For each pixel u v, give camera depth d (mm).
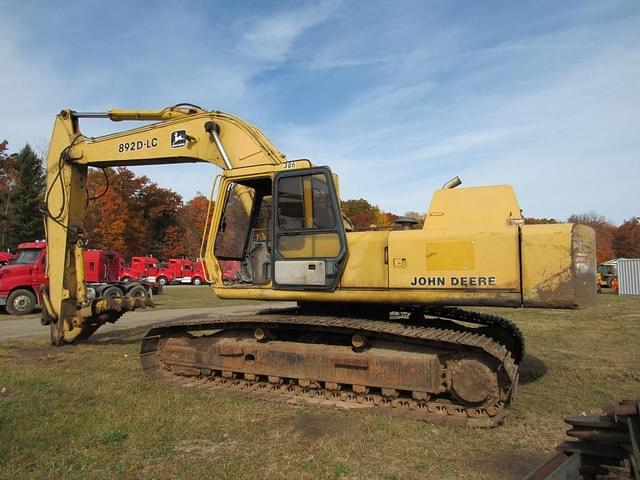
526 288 5664
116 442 4875
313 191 6801
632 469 3764
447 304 6098
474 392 5602
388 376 6043
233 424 5438
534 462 4477
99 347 10289
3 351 9758
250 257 7809
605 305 22125
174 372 7715
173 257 70062
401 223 6746
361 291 6414
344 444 4852
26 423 5328
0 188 56406
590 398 6551
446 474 4215
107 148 9859
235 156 8375
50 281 10289
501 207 6316
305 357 6613
